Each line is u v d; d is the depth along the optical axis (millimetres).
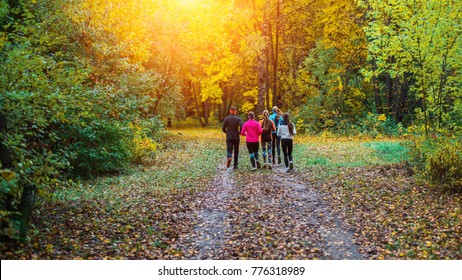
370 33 13703
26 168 6480
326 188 11156
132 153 15961
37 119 7016
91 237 7160
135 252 6582
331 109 31406
